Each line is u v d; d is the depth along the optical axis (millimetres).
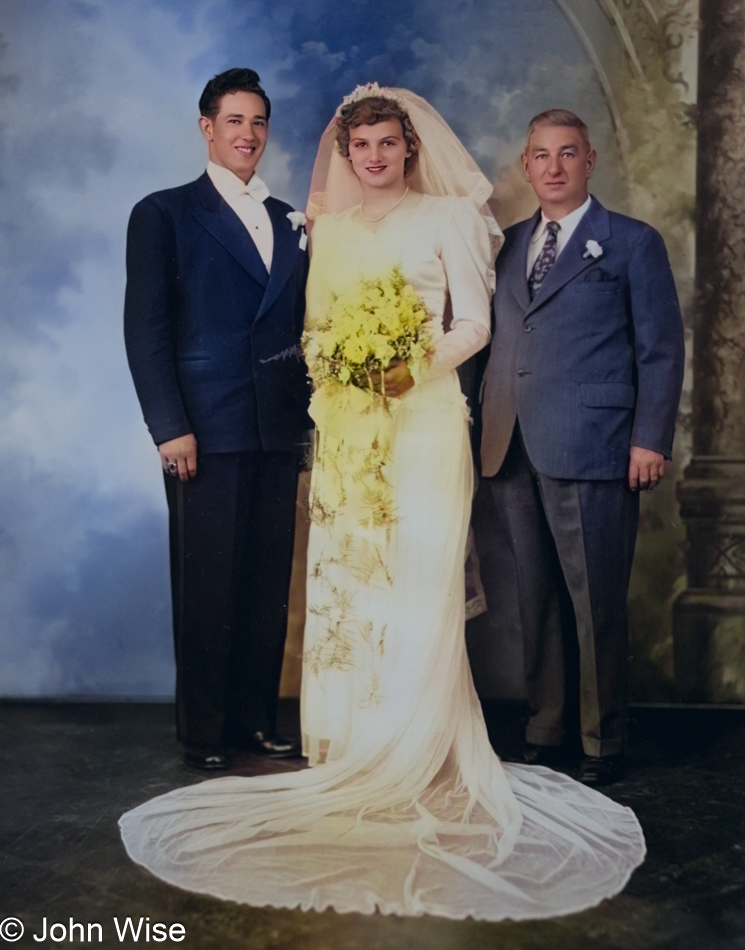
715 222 3324
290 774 3111
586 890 2520
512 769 3199
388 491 3131
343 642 3129
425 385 3152
